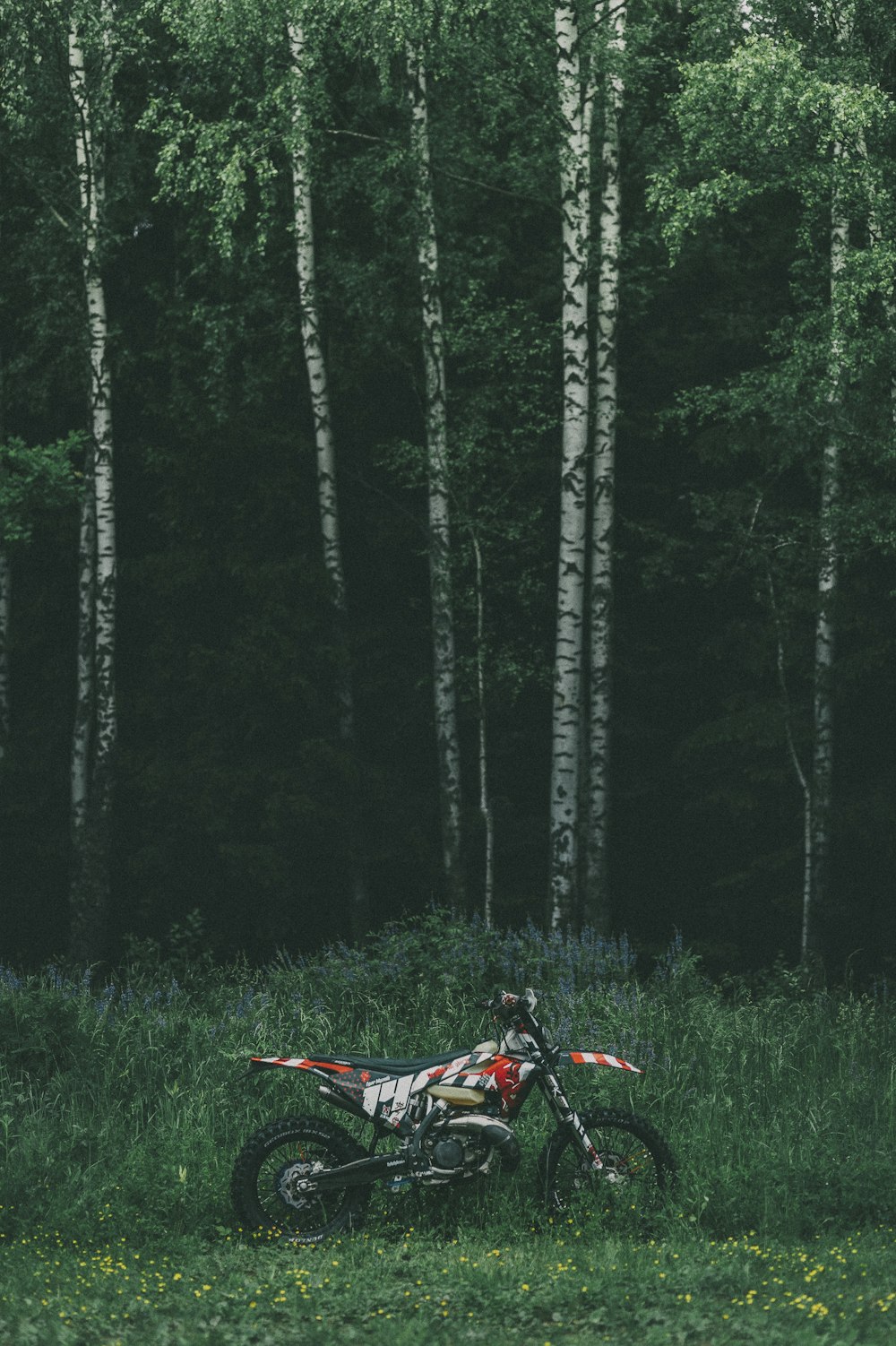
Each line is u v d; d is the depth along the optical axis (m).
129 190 20.59
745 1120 9.22
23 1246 7.32
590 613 19.53
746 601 21.88
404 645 21.95
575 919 16.83
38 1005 10.67
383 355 21.11
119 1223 7.67
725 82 14.88
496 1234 7.55
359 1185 7.74
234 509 20.98
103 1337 5.69
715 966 20.27
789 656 19.50
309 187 19.92
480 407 19.70
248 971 13.98
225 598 21.25
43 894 22.19
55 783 21.91
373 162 19.44
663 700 22.30
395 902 21.67
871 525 16.14
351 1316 5.95
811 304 18.31
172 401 20.66
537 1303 5.98
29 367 22.34
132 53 19.98
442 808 19.59
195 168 17.28
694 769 20.72
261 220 17.95
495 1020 8.09
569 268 16.66
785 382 15.73
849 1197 7.84
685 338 21.30
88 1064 10.09
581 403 16.59
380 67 17.55
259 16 16.88
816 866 18.48
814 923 18.41
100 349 19.92
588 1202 7.79
